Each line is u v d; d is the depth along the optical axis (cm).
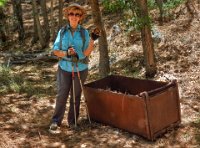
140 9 518
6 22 1002
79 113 445
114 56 635
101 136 385
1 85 567
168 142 365
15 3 903
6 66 698
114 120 398
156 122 370
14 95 523
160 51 593
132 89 436
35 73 655
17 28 952
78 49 384
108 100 394
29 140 382
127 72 581
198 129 387
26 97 515
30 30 955
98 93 402
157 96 368
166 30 627
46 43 847
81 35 382
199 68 534
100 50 558
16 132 400
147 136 368
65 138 386
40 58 718
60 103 400
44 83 587
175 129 391
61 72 390
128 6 537
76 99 404
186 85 497
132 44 646
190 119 410
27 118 440
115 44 668
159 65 564
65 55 380
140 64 591
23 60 736
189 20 631
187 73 529
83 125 413
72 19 375
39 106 479
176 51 580
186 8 656
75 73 389
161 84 404
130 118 379
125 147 360
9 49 883
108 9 551
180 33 611
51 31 870
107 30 744
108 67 564
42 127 414
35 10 825
